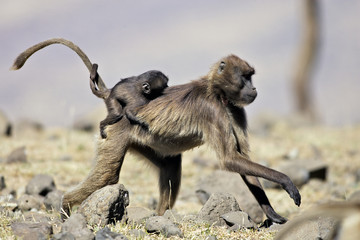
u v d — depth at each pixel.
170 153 18.41
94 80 19.09
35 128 37.53
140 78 18.14
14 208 18.70
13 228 14.71
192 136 17.84
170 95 18.05
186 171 29.45
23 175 24.48
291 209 22.27
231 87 17.44
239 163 16.80
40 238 14.29
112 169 17.64
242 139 17.70
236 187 21.73
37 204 19.52
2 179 22.09
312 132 44.28
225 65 17.61
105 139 17.77
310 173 27.86
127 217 16.23
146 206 22.09
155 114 17.75
